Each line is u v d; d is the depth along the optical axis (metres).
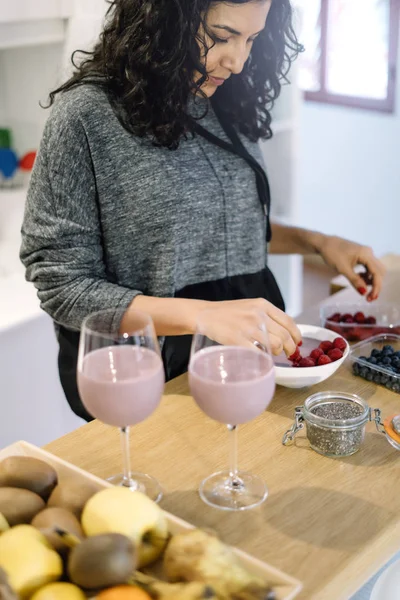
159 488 1.05
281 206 3.17
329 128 4.61
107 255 1.54
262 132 1.74
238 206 1.65
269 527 0.98
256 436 1.18
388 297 1.81
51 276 1.43
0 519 0.89
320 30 4.46
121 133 1.46
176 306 1.31
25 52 2.50
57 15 2.26
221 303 1.31
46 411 2.20
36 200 1.46
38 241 1.45
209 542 0.82
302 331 1.48
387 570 1.04
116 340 0.96
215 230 1.62
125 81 1.44
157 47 1.39
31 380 2.12
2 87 2.61
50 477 0.97
